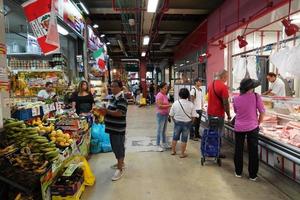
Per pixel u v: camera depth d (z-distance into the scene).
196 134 6.39
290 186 3.52
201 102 6.38
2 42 2.76
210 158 4.80
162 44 14.48
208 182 3.71
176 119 4.91
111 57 21.38
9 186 2.16
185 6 8.00
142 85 19.16
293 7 4.15
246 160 4.61
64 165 3.17
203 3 8.00
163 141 5.71
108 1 7.82
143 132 7.49
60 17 5.22
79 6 7.11
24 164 2.39
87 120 4.87
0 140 2.60
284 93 5.49
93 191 3.43
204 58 9.39
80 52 8.12
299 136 3.44
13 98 4.46
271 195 3.28
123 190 3.46
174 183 3.69
